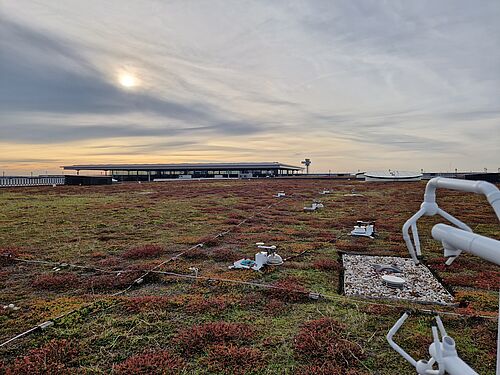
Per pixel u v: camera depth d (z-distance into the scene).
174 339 4.48
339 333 4.61
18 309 5.34
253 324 4.95
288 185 35.62
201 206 18.78
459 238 1.64
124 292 6.16
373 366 3.94
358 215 15.80
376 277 7.14
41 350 4.10
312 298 5.84
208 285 6.50
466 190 1.59
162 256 8.62
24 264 7.78
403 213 16.39
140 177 60.88
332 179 47.94
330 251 9.28
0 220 13.74
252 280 6.78
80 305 5.40
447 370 1.82
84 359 4.02
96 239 10.47
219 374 3.78
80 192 27.27
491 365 3.96
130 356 4.11
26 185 35.06
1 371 3.71
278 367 3.91
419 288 6.54
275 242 10.26
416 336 4.50
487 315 5.11
